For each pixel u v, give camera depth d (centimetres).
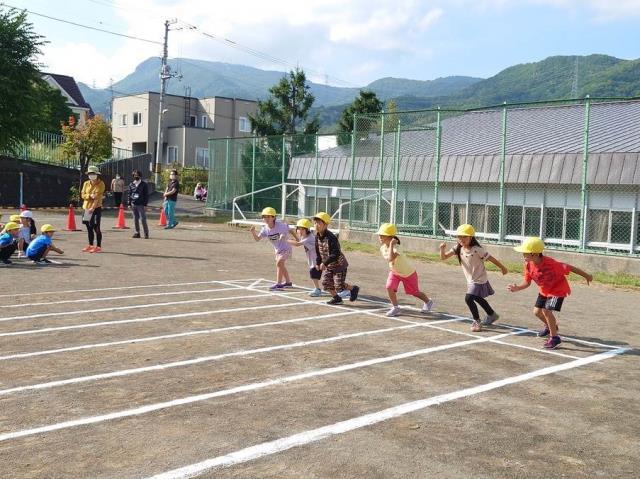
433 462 440
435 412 543
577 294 1259
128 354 711
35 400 556
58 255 1582
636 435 501
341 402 563
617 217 1802
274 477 411
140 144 6481
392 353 741
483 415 538
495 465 438
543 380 648
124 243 1878
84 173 3528
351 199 2136
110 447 457
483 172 2086
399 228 2111
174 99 6450
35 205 3409
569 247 1722
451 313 1005
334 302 1055
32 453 446
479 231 2127
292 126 5091
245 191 3027
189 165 6141
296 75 5072
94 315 922
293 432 489
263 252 1797
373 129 2444
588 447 475
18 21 3184
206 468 423
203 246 1889
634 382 648
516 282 1392
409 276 963
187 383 610
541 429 509
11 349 725
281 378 631
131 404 549
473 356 738
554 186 1941
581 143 1997
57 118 5662
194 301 1050
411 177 2294
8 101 3156
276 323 894
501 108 1706
